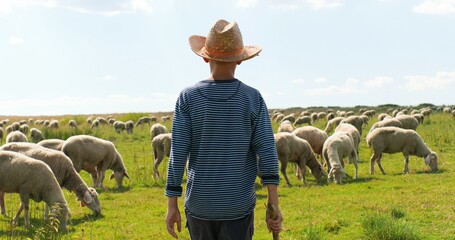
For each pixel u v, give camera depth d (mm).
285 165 18234
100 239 10438
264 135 4152
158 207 14391
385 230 9203
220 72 4250
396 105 94875
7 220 12305
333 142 18812
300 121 47500
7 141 26000
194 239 4309
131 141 38219
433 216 11117
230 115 4078
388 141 19781
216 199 4074
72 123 50594
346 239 9500
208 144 4078
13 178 11141
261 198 14969
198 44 4500
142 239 10359
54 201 11367
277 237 4348
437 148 26344
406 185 16188
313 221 11188
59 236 9906
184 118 4113
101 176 18812
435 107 82938
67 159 13445
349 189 16188
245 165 4180
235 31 4176
